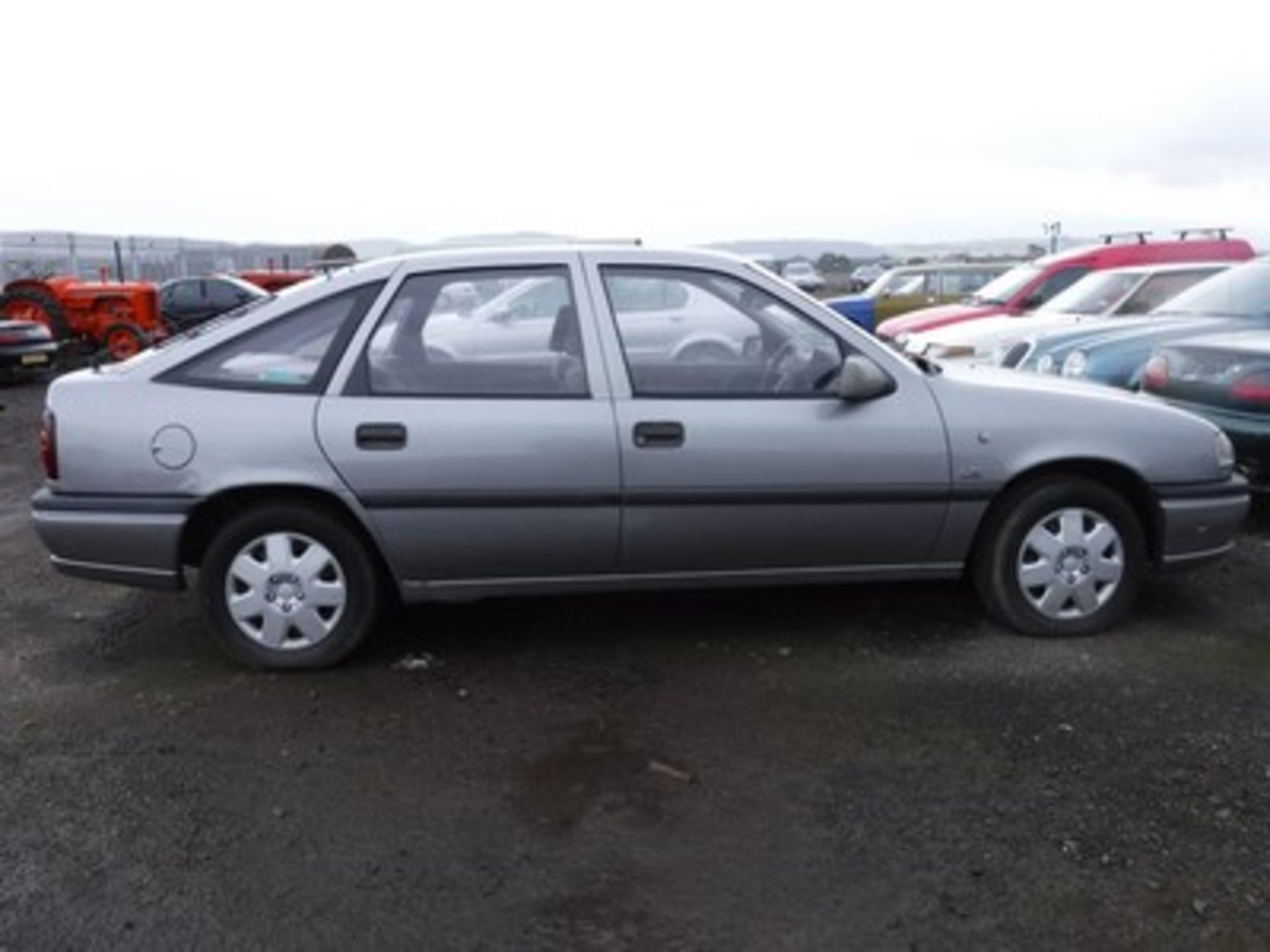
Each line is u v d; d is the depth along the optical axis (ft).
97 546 13.43
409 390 13.51
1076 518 14.38
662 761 11.49
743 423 13.62
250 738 12.18
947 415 13.97
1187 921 8.67
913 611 15.62
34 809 10.71
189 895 9.27
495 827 10.29
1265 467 18.11
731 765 11.37
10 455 31.96
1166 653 14.01
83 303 60.49
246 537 13.62
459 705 12.94
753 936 8.63
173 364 13.62
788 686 13.25
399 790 10.99
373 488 13.32
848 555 14.23
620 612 15.85
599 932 8.73
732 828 10.18
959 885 9.21
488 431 13.37
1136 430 14.33
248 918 8.95
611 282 13.93
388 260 14.03
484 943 8.61
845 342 14.10
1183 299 26.99
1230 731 11.79
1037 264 43.04
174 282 74.74
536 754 11.71
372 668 14.06
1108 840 9.79
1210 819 10.08
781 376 13.96
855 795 10.70
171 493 13.28
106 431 13.33
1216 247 41.24
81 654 14.84
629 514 13.62
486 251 14.08
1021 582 14.44
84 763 11.65
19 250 106.01
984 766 11.16
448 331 13.73
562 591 14.10
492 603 16.31
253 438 13.25
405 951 8.52
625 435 13.47
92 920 8.94
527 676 13.74
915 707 12.57
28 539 21.27
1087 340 25.16
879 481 13.85
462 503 13.44
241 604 13.76
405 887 9.35
